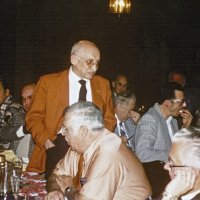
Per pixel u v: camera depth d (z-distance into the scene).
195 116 5.74
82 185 3.22
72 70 5.07
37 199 3.52
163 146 5.19
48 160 4.95
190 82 13.29
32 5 12.53
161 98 5.28
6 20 12.49
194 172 2.47
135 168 3.18
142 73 13.29
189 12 13.33
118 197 3.14
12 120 5.32
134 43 13.20
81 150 3.21
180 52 13.45
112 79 13.17
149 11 13.26
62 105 5.03
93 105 3.22
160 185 4.55
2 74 12.48
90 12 12.88
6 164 3.68
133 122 5.98
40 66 12.73
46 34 12.69
